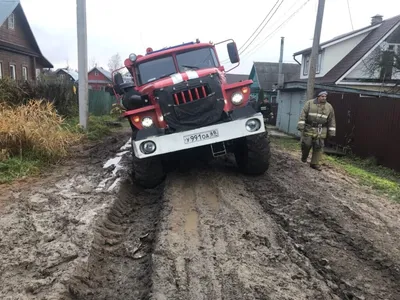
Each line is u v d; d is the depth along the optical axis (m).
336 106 12.73
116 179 6.62
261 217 4.73
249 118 5.47
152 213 5.33
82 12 12.06
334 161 9.59
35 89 13.21
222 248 3.90
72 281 3.38
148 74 6.94
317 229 4.42
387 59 19.20
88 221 4.65
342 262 3.69
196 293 3.12
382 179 7.83
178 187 5.86
